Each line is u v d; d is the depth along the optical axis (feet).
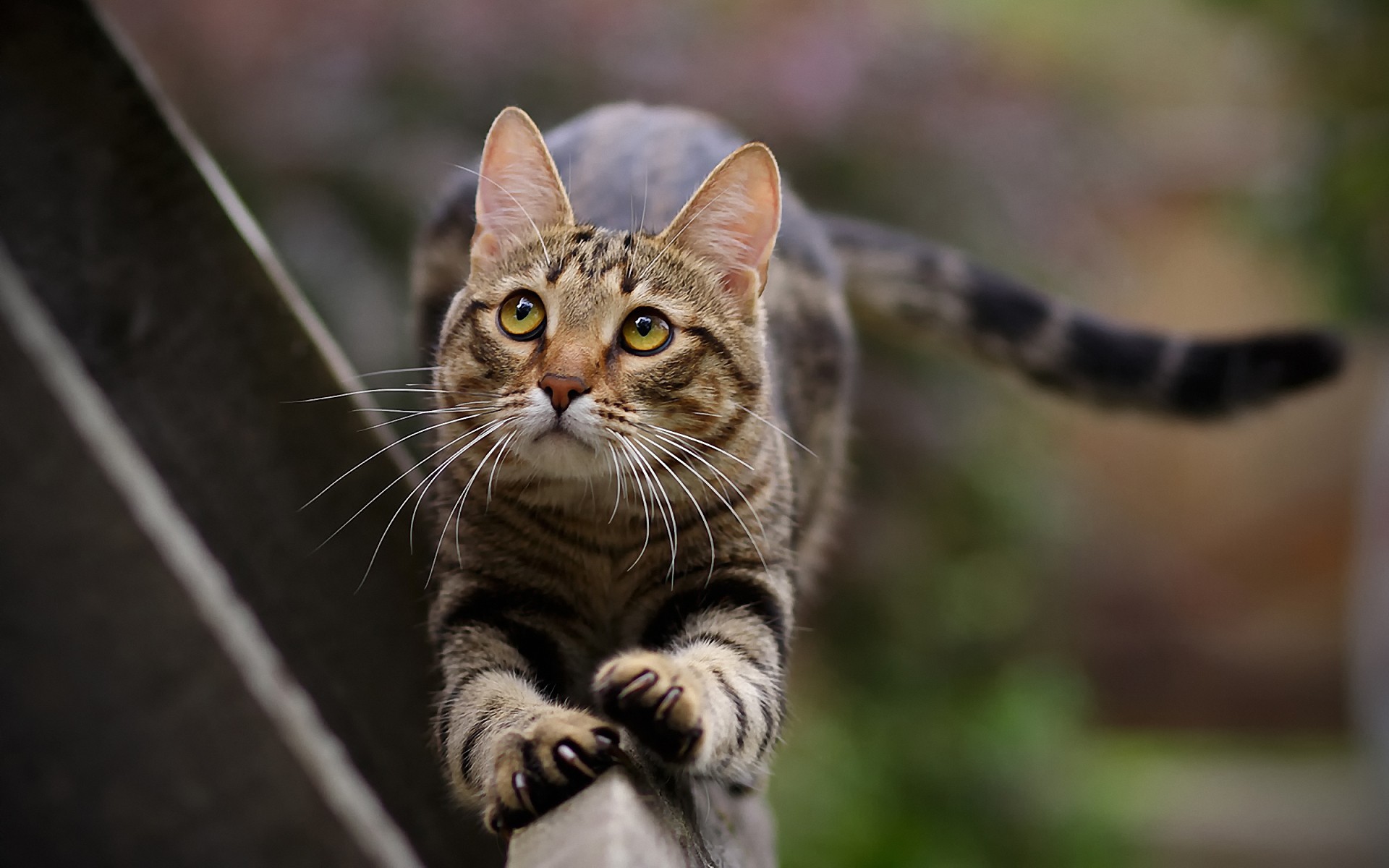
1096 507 54.85
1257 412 16.88
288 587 10.17
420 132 23.31
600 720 8.27
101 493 5.41
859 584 28.99
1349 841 38.22
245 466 9.93
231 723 5.60
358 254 22.56
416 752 10.78
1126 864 33.01
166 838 5.68
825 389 15.08
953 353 17.61
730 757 9.46
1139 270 37.27
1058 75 32.12
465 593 11.11
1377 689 41.78
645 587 11.45
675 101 24.56
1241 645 56.90
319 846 5.69
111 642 5.50
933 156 26.99
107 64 9.05
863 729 28.17
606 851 6.44
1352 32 27.84
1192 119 38.86
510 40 23.72
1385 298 29.66
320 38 23.04
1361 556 47.44
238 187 22.71
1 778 5.59
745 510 11.34
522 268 11.09
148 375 9.48
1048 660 34.30
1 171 8.91
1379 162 27.50
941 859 26.55
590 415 10.36
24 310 5.43
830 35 25.82
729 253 11.42
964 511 30.48
